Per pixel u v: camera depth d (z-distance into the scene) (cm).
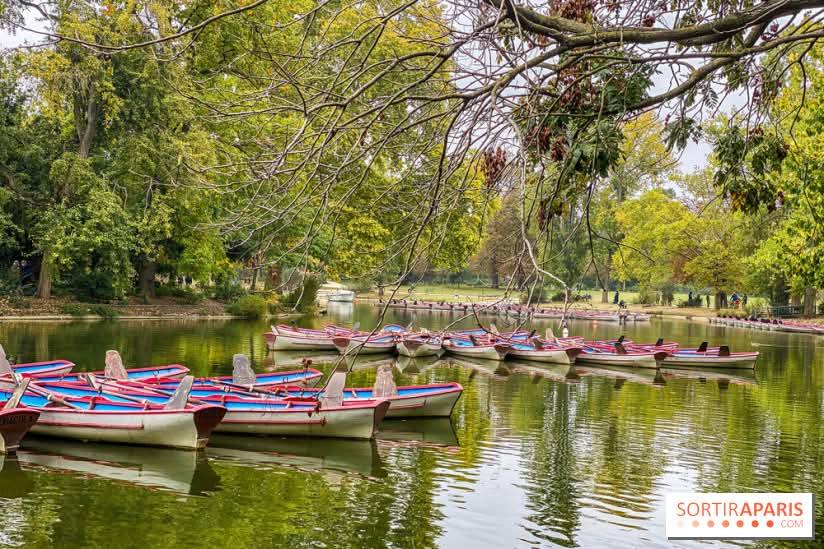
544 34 678
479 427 1666
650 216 5881
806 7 668
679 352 3005
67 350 2583
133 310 4075
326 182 757
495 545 968
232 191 879
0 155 3584
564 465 1347
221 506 1087
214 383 1770
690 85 739
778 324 5097
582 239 4297
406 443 1495
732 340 4134
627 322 5784
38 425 1430
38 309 3653
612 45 666
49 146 3772
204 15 2528
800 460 1405
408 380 2406
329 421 1493
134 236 3756
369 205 854
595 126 716
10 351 2489
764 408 1962
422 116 865
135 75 3494
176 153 3412
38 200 3744
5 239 3588
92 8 3175
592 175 673
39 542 937
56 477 1199
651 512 1103
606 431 1644
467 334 3497
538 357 3022
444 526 1030
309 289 5044
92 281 4025
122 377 1789
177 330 3516
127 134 3659
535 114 707
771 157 847
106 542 942
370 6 1132
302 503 1111
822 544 996
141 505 1081
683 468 1340
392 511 1084
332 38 1778
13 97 3784
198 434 1363
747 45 778
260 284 6166
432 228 767
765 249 4578
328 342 3164
